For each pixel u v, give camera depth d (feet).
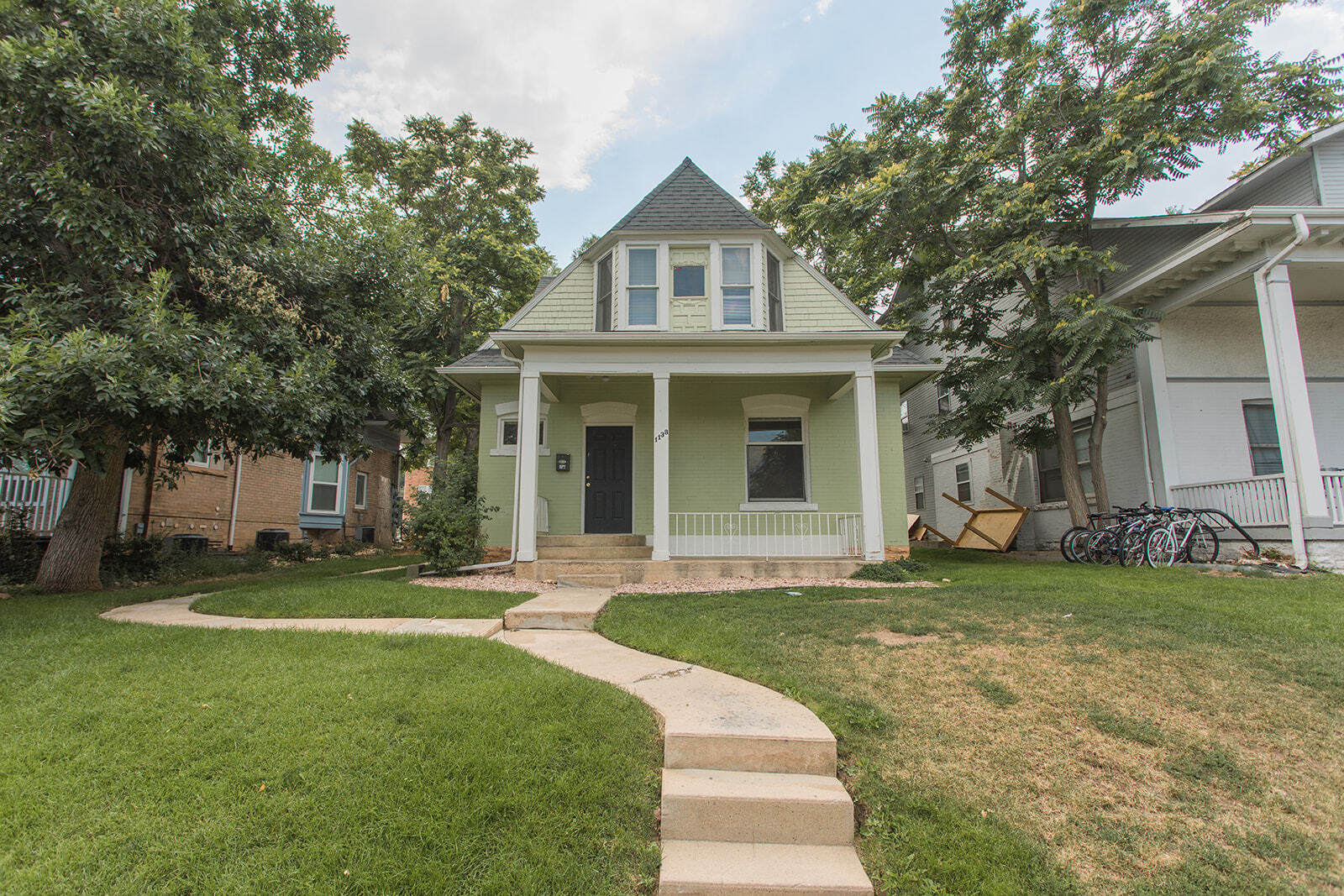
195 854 7.79
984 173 38.29
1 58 21.27
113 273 25.46
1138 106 33.42
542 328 37.09
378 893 7.42
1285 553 30.58
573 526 36.99
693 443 37.63
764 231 35.09
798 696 12.59
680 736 10.44
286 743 10.14
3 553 31.53
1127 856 8.68
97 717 11.00
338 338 33.14
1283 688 12.84
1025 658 14.70
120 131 23.07
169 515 43.04
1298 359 29.58
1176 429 37.14
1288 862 8.54
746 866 8.56
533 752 10.11
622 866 8.47
